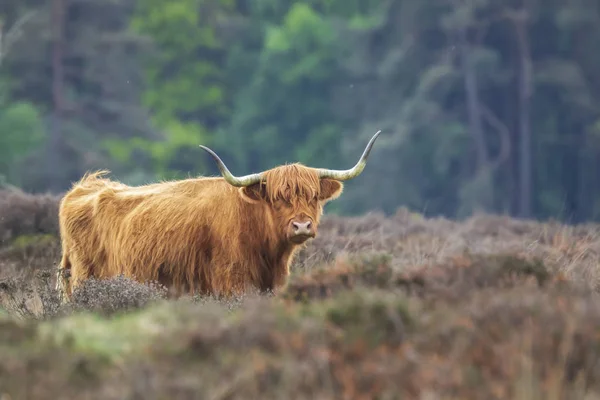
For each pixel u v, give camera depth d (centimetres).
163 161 17575
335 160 19462
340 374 2025
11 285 3519
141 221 3672
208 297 3247
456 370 1991
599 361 2045
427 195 18088
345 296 2370
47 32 17062
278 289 3250
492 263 2655
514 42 19350
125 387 1966
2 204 5153
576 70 18812
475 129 18350
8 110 16425
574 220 18038
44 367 2075
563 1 19450
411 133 17700
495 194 18088
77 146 16338
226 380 2011
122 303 3006
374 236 5034
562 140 18962
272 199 3438
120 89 18050
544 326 2127
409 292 2592
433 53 19350
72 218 3953
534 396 1905
